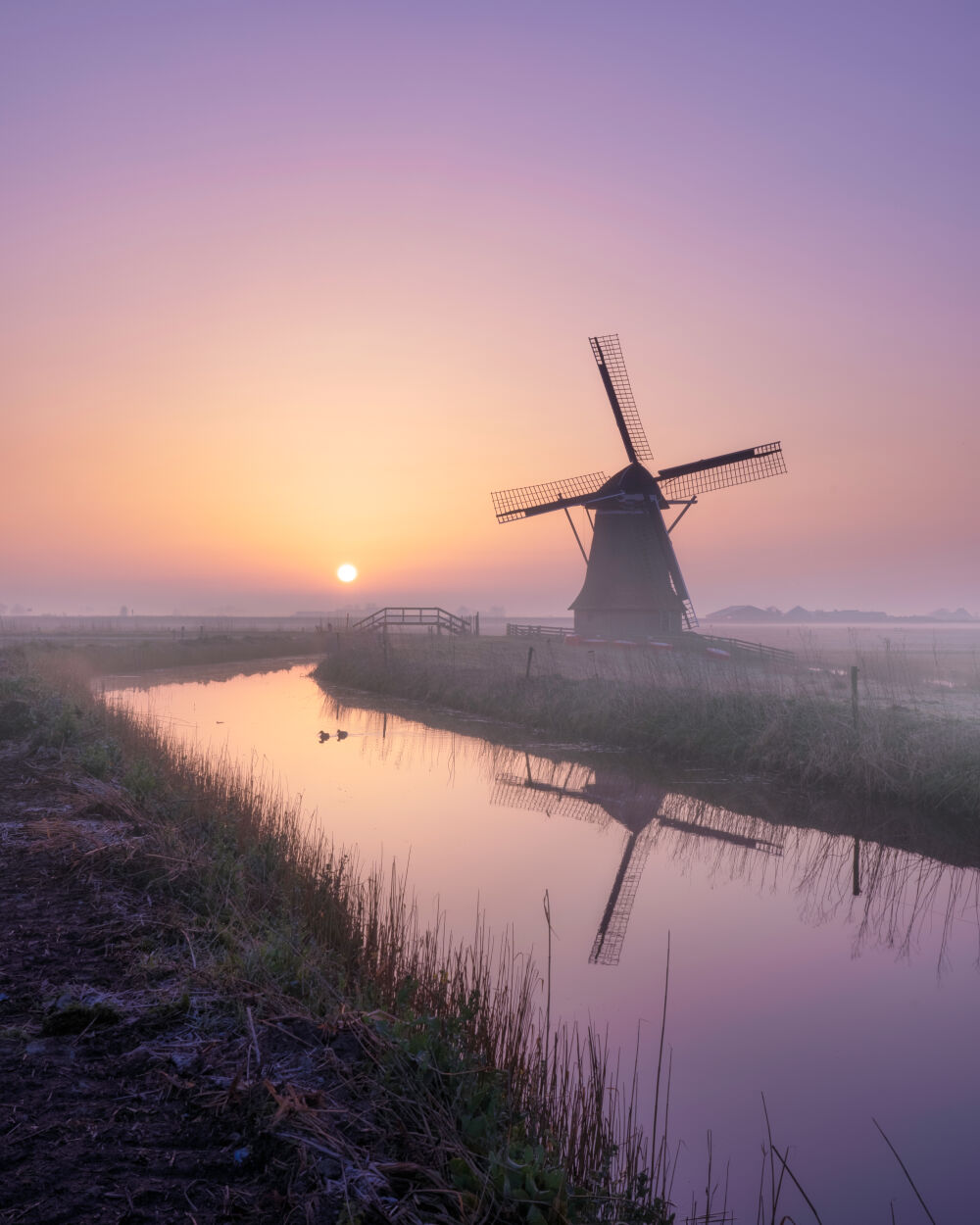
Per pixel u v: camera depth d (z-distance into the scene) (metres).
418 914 9.02
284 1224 3.30
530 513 42.91
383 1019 5.44
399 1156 3.88
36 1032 4.69
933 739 15.75
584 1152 4.77
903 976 7.98
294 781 16.02
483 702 25.86
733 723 18.80
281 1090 4.28
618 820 13.77
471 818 13.59
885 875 11.24
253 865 8.84
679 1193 4.84
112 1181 3.45
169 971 5.73
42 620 174.25
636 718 20.44
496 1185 3.75
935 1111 5.61
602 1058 6.23
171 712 25.38
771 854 12.14
